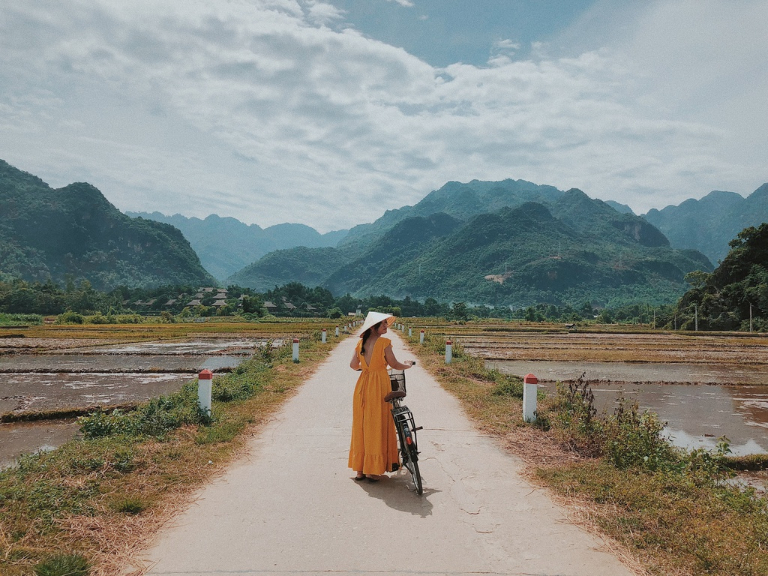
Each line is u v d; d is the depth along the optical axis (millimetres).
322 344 23469
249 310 93875
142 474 5094
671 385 15625
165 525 3982
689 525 3951
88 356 22406
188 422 7207
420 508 4395
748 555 3451
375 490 4852
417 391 10891
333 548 3600
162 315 75250
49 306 92562
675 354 26500
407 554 3523
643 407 12125
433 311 138375
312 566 3332
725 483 5949
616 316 126625
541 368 18938
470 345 30141
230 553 3508
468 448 6422
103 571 3250
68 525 3852
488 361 21078
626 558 3518
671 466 5586
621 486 4805
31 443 8133
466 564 3395
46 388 13578
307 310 127688
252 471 5398
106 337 35031
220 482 5031
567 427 7082
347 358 17734
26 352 23828
